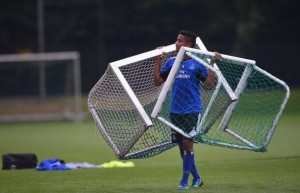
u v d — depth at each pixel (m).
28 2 140.25
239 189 29.89
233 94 28.14
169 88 28.72
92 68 127.75
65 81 111.12
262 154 51.59
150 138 31.48
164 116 31.09
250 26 137.38
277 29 141.62
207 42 137.75
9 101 112.62
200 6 140.12
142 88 32.84
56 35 139.75
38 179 36.59
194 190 29.61
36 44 139.50
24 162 43.53
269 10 141.25
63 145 63.50
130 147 29.92
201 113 29.92
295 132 69.12
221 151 54.62
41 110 108.44
